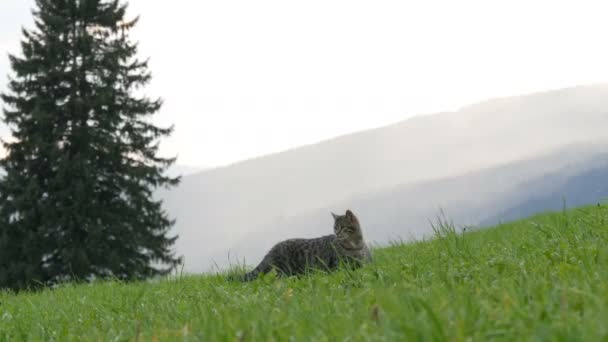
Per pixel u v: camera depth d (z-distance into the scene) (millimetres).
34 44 34594
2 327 6617
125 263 32906
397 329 2977
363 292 4945
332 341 3234
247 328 3604
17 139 33844
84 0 35875
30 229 31859
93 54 34750
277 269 12109
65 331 5648
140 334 4578
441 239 8883
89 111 34094
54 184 31891
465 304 3590
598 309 2986
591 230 7961
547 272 5070
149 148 35906
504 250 7809
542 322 2973
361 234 12305
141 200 34312
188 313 5672
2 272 30672
